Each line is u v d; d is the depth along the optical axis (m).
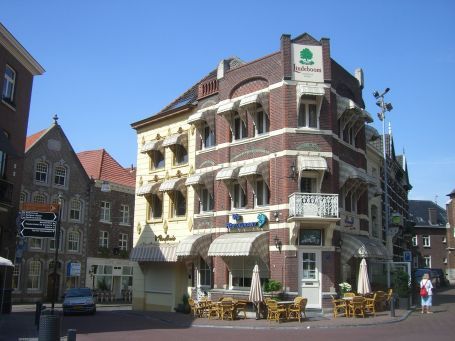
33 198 45.16
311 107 24.97
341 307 22.05
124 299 51.69
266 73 25.56
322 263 23.33
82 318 26.52
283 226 23.41
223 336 16.91
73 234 49.03
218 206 26.66
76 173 49.88
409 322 19.80
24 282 43.78
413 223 51.75
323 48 25.47
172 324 21.97
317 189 23.95
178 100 34.03
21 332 18.20
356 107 26.00
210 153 27.84
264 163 24.47
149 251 30.34
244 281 24.97
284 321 20.59
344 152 26.23
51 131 47.75
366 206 28.25
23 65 28.12
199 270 27.66
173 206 30.41
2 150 22.88
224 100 27.36
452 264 66.38
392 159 44.34
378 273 27.52
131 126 34.25
